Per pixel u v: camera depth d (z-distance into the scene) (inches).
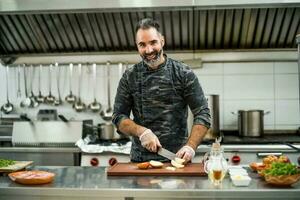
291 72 132.7
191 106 79.7
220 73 134.1
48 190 57.4
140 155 80.7
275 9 120.3
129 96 82.5
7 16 125.6
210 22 124.0
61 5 117.4
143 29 74.7
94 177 65.1
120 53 133.7
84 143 114.4
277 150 106.7
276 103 133.0
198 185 58.5
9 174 64.5
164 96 79.8
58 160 114.4
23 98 137.6
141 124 82.1
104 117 135.4
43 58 136.1
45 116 128.7
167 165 71.7
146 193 55.8
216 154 61.0
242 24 124.9
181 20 123.3
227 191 55.1
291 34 128.0
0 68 137.6
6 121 129.9
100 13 122.7
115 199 56.5
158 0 114.5
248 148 107.3
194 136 74.8
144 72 80.5
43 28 129.0
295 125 132.6
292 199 54.8
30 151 114.8
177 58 132.6
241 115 124.1
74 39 132.2
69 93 136.9
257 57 130.9
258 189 55.6
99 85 136.4
